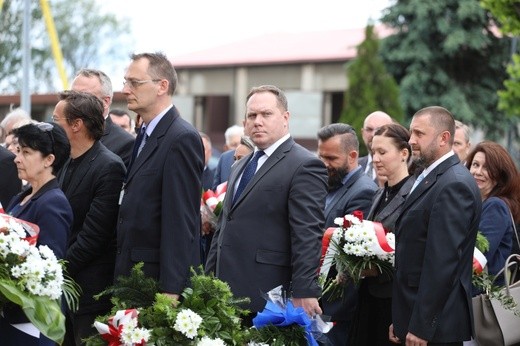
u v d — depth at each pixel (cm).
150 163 796
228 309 737
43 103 2452
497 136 3991
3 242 665
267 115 820
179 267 770
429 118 811
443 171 805
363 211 968
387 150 912
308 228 788
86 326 858
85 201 859
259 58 5178
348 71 3394
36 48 5616
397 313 809
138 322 716
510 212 966
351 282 918
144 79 803
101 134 880
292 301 781
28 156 755
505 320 865
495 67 3931
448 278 769
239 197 827
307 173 808
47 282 675
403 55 3806
